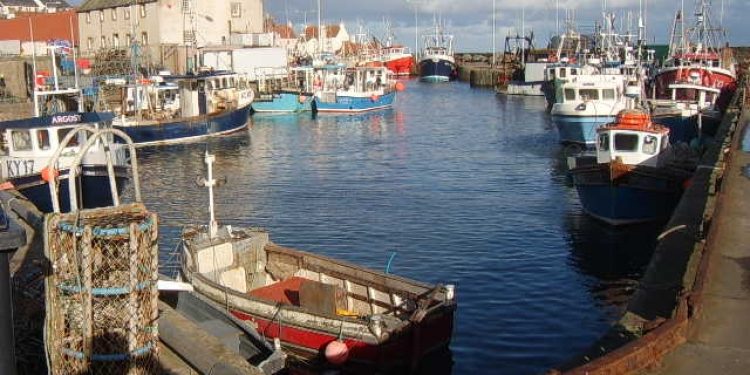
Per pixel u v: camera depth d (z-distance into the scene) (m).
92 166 19.39
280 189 27.58
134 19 62.91
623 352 6.44
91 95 38.94
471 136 44.38
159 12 61.84
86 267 6.68
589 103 36.97
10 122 20.09
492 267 17.09
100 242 6.88
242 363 7.49
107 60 54.03
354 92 60.56
